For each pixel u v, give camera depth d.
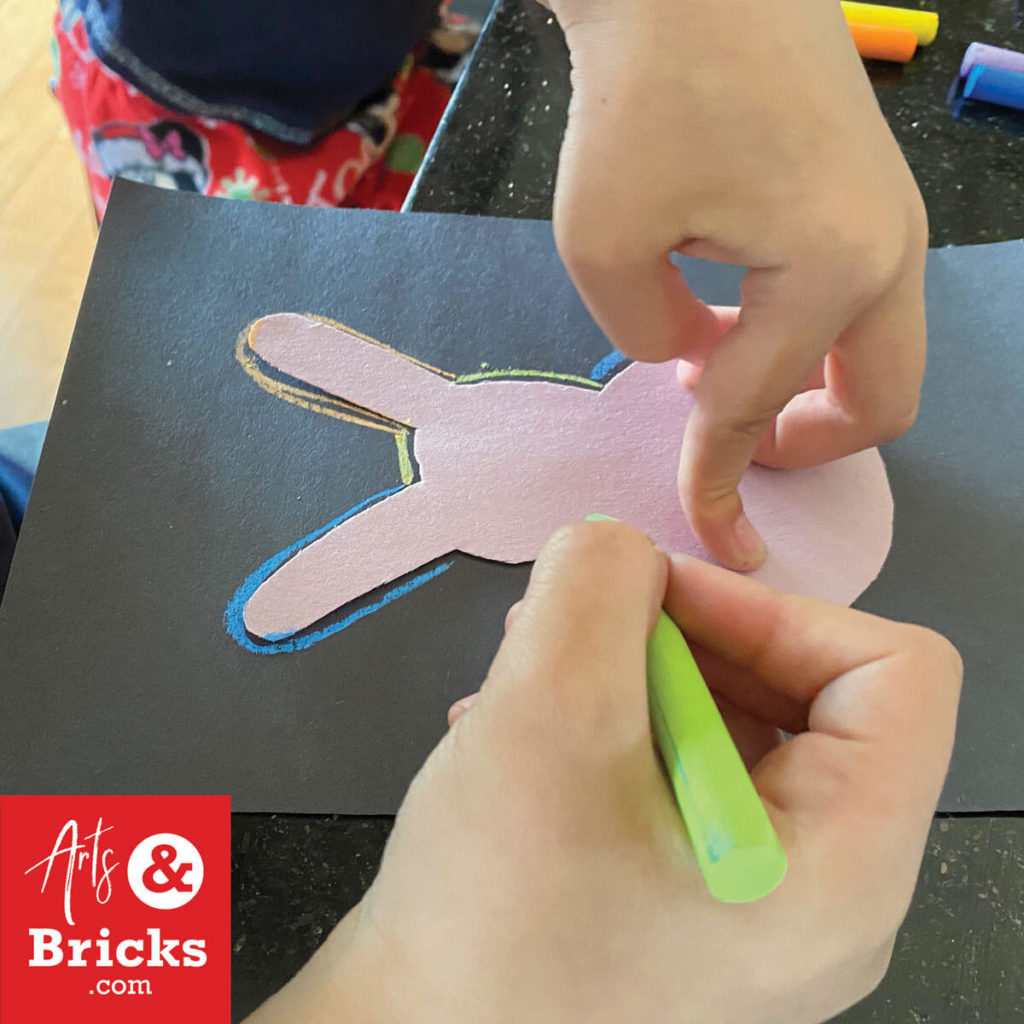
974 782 0.46
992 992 0.41
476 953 0.31
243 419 0.57
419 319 0.61
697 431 0.45
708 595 0.39
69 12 0.86
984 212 0.65
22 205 1.37
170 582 0.52
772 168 0.35
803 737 0.36
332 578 0.52
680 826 0.32
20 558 0.52
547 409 0.58
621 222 0.37
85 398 0.57
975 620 0.51
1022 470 0.56
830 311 0.38
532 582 0.35
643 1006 0.32
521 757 0.31
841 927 0.32
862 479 0.56
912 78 0.70
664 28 0.34
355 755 0.47
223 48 0.81
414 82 0.97
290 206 0.65
